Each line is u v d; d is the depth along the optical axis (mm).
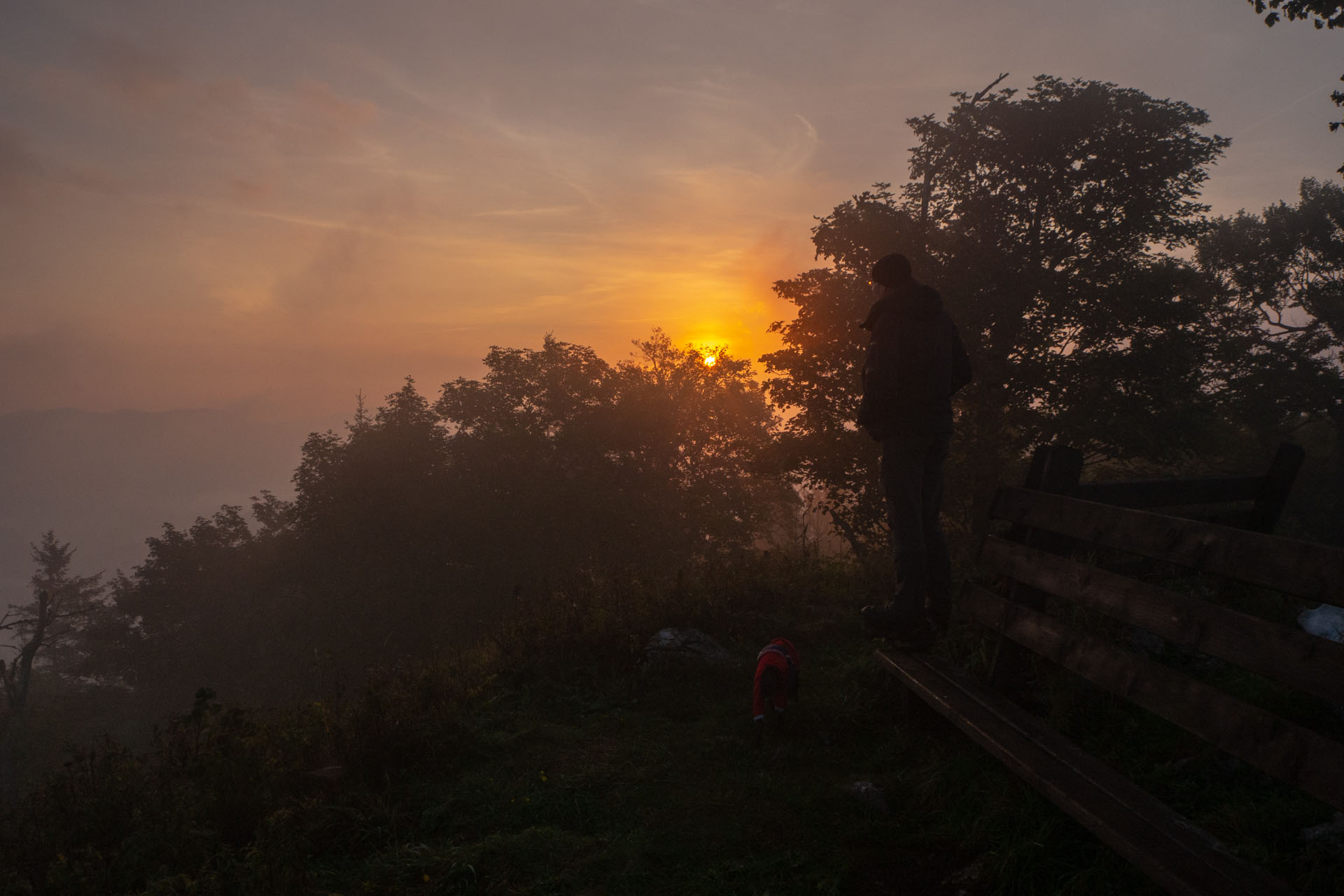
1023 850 2906
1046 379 21234
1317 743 2027
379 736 4781
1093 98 21969
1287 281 37094
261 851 3537
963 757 3723
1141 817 2484
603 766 4500
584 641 6438
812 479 22094
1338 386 32188
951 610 4738
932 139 23594
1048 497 3695
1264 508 4945
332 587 36938
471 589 34844
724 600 6953
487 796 4242
